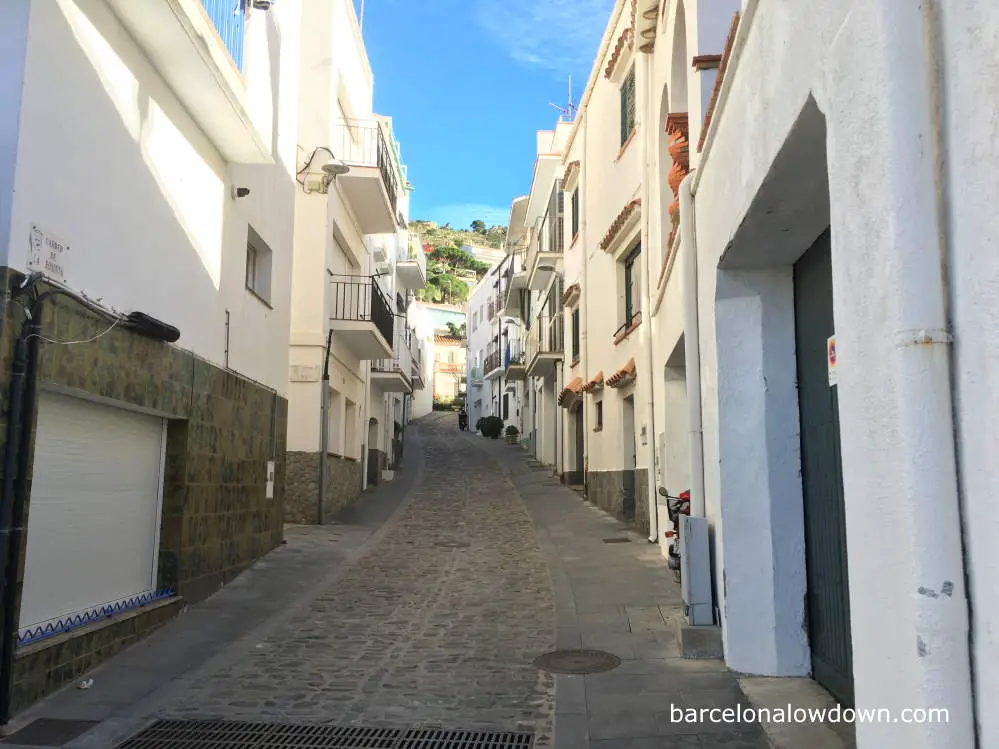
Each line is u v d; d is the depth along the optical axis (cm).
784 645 545
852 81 256
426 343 6016
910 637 220
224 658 639
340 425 1680
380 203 1748
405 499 1875
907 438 216
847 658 467
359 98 1875
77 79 580
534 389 3084
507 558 1117
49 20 541
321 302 1505
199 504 834
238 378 969
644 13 1066
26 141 514
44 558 573
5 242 494
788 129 341
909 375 216
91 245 602
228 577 930
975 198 200
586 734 469
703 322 625
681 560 681
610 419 1565
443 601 855
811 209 439
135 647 666
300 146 1521
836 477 479
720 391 561
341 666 621
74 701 536
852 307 261
